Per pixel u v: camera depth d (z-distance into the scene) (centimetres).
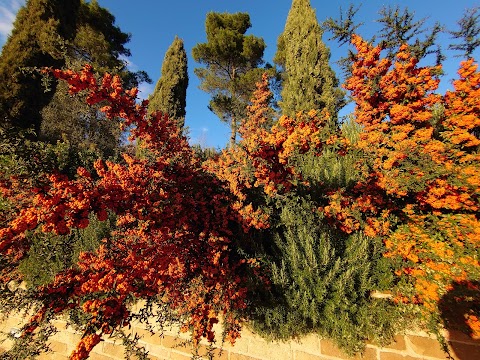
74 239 480
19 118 986
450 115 467
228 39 1545
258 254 377
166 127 344
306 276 344
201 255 357
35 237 432
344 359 314
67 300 259
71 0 1254
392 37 471
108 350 440
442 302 310
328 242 357
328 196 440
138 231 320
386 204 420
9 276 449
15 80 997
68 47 258
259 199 458
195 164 409
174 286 343
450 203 372
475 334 285
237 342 367
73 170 668
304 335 337
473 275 318
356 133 636
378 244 376
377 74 482
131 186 288
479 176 373
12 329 508
